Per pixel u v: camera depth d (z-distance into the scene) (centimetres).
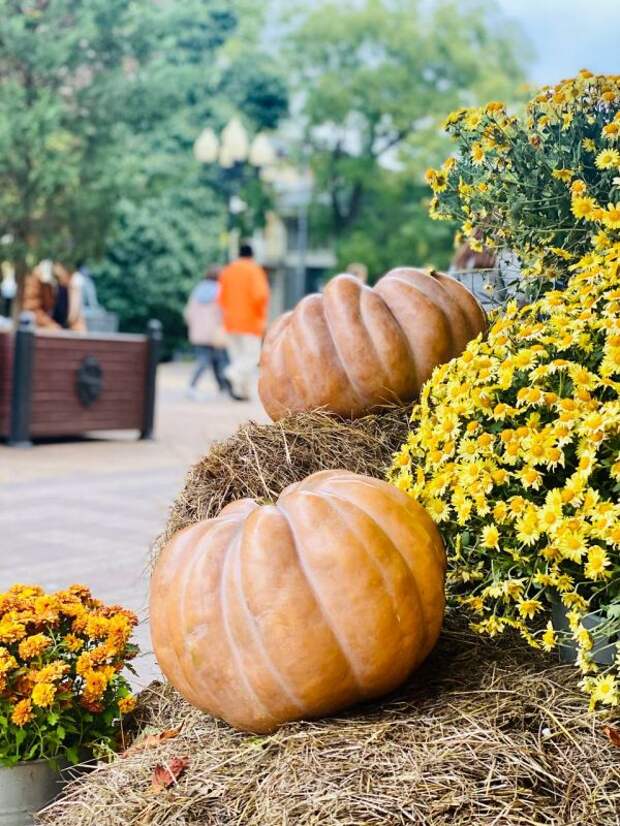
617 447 272
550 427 280
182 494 372
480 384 300
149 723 330
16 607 336
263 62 3875
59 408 1183
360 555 272
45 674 313
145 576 592
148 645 461
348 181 3841
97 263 1658
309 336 376
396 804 238
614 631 260
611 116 347
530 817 233
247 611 272
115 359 1220
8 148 1480
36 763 313
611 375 285
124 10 1579
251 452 362
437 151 3681
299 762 257
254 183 3828
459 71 3800
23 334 1140
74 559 636
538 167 343
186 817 257
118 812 266
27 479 937
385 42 3784
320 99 3781
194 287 3434
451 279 398
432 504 303
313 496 283
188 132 3269
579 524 265
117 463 1043
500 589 284
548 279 350
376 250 3741
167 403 1717
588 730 257
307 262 5019
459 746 254
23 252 1524
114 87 1577
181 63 3281
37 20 1555
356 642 269
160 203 3384
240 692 275
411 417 343
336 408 377
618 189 325
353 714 279
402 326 375
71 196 1543
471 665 296
